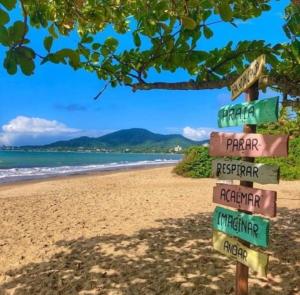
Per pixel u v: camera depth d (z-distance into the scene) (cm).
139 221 1148
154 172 3441
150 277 682
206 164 2780
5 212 1380
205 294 609
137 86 571
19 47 240
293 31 381
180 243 869
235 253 423
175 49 482
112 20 573
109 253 821
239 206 411
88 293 637
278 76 497
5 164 6944
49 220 1226
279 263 720
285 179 2489
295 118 1351
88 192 2008
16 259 830
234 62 516
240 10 496
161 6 462
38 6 325
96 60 566
